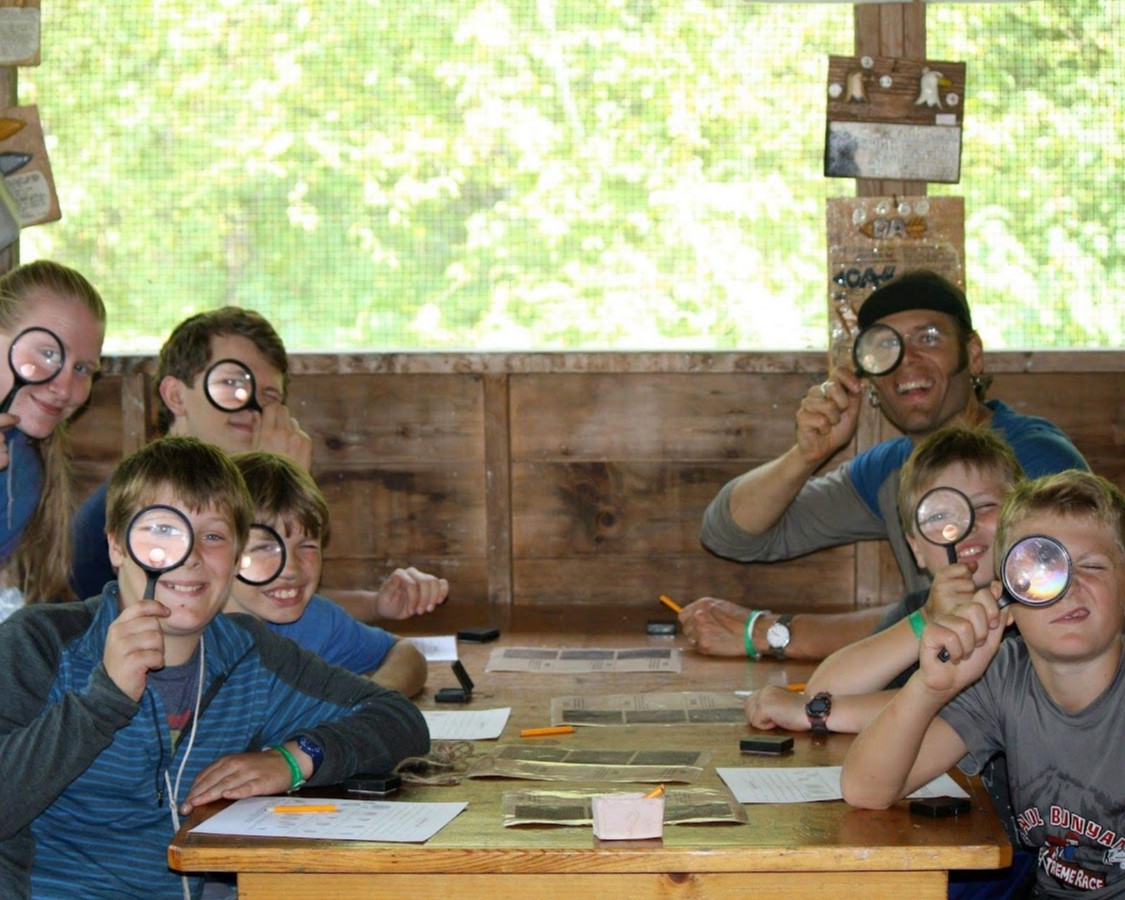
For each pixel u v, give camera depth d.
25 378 2.96
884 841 1.85
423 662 3.06
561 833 1.89
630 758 2.32
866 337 3.47
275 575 2.58
